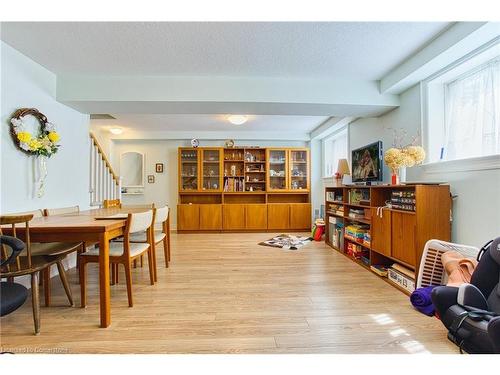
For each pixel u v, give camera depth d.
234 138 5.70
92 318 1.82
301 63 2.58
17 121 2.32
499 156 1.82
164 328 1.69
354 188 3.43
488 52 1.96
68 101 2.88
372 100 3.00
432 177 2.48
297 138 5.80
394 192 2.48
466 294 1.42
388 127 3.25
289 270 2.88
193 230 5.43
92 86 2.86
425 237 2.13
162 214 2.76
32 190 2.55
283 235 5.09
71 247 2.15
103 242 1.73
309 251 3.76
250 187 5.83
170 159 5.80
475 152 2.19
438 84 2.55
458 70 2.26
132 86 2.88
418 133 2.68
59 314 1.88
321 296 2.18
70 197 3.14
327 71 2.77
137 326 1.71
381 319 1.79
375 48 2.30
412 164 2.47
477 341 1.29
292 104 3.01
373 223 2.83
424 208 2.13
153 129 5.40
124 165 5.75
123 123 4.86
